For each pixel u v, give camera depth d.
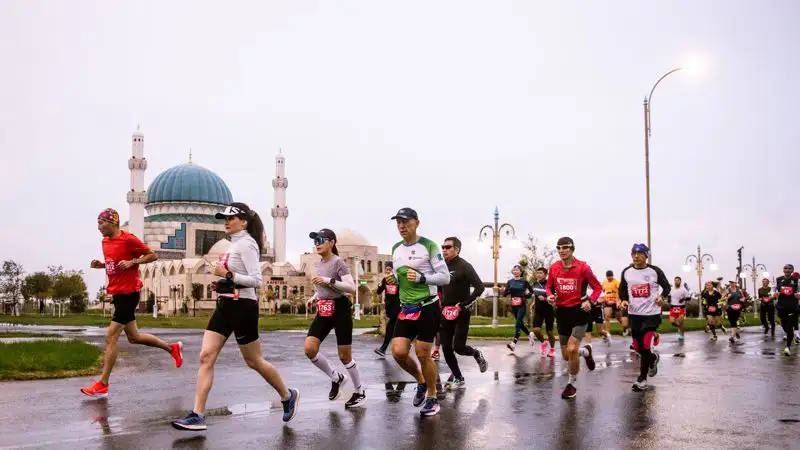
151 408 8.20
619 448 6.33
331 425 7.27
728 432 7.03
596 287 9.15
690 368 13.06
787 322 17.27
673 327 29.28
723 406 8.57
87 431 6.86
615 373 12.16
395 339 8.00
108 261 9.32
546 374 11.98
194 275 93.25
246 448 6.19
